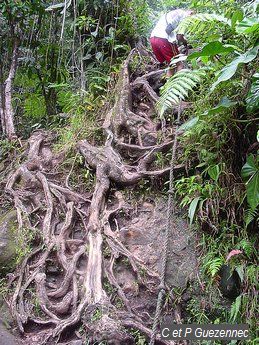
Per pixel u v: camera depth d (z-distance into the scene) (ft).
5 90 16.80
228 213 9.98
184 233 10.22
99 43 18.66
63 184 12.26
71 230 10.73
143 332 8.29
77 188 12.07
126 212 10.86
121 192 11.37
